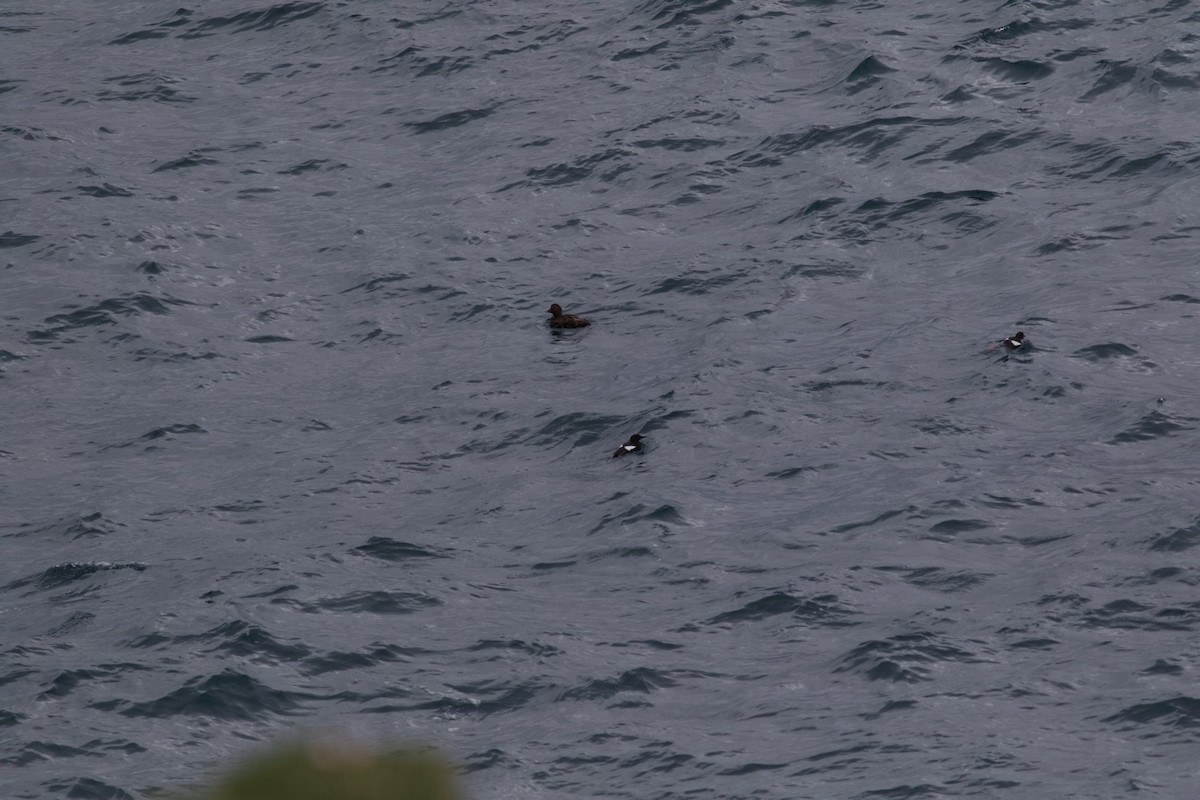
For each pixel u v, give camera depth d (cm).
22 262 11694
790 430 8544
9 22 16925
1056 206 10988
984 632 6438
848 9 14700
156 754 5941
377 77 14762
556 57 14662
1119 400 8456
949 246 10700
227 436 9331
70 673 6575
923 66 13275
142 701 6322
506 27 15425
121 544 8062
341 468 8781
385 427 9238
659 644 6606
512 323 10362
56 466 9125
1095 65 12862
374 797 1839
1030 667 6138
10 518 8519
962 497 7625
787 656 6412
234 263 11594
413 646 6731
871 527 7450
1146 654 6150
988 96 12675
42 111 14525
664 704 6138
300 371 10100
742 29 14512
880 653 6284
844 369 9144
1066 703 5866
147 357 10375
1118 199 10981
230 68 15338
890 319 9750
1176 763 5406
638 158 12481
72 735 6094
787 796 5394
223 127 14038
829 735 5784
